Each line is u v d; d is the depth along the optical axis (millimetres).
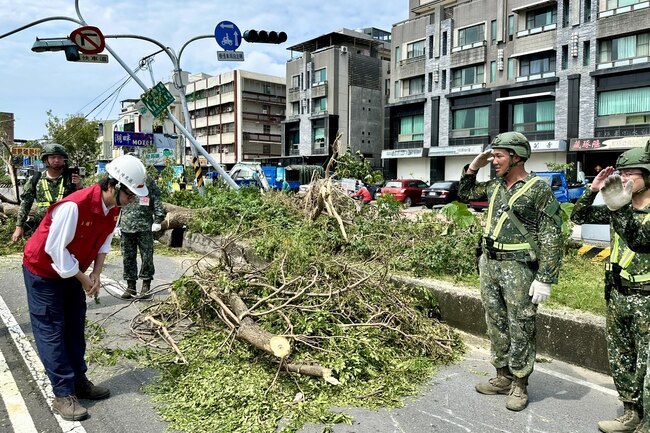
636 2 27172
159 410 3707
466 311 5500
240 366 4176
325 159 46000
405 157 39344
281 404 3678
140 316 5539
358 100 46406
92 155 48250
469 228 7762
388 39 56875
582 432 3467
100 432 3428
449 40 36219
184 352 4555
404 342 4742
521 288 3676
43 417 3648
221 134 62250
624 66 27688
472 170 4090
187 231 11000
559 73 30453
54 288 3604
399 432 3434
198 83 65062
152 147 25422
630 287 3242
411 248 7371
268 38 13812
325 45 50250
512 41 32906
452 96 35906
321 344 4320
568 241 8016
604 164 29672
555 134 30938
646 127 27469
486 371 4516
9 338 5312
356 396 3875
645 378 3055
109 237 3873
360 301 4984
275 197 11367
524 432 3463
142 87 13898
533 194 3615
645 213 3059
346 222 8703
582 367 4602
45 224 3559
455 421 3600
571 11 29625
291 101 49625
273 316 4684
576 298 5262
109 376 4320
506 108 33781
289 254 5680
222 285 5023
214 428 3373
